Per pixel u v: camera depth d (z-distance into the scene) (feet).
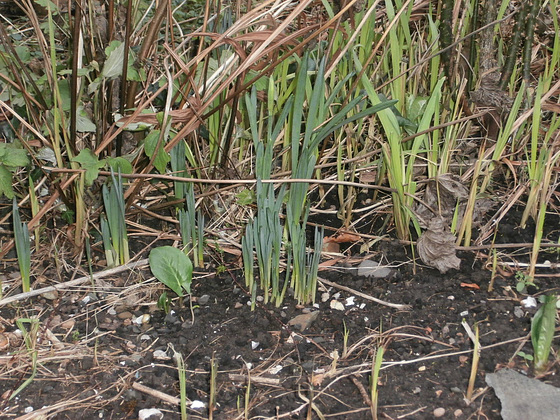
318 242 5.00
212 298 5.19
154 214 5.59
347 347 4.86
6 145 5.20
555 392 4.54
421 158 5.55
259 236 5.05
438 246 5.25
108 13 5.24
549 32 6.00
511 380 4.61
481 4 5.95
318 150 6.02
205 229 5.61
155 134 5.04
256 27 5.43
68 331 4.99
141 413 4.53
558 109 5.48
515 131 5.75
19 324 4.83
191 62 5.08
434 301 5.11
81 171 5.06
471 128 6.11
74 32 4.91
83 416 4.53
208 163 5.77
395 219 5.52
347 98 5.32
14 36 6.44
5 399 4.62
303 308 5.11
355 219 5.75
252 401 4.58
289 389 4.65
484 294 5.13
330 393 4.62
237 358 4.82
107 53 5.08
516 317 4.98
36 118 5.20
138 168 5.56
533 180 5.44
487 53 5.59
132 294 5.22
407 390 4.62
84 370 4.77
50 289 5.20
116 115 5.07
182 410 4.44
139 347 4.90
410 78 5.80
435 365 4.74
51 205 5.52
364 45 5.67
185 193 5.50
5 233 5.57
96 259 5.44
